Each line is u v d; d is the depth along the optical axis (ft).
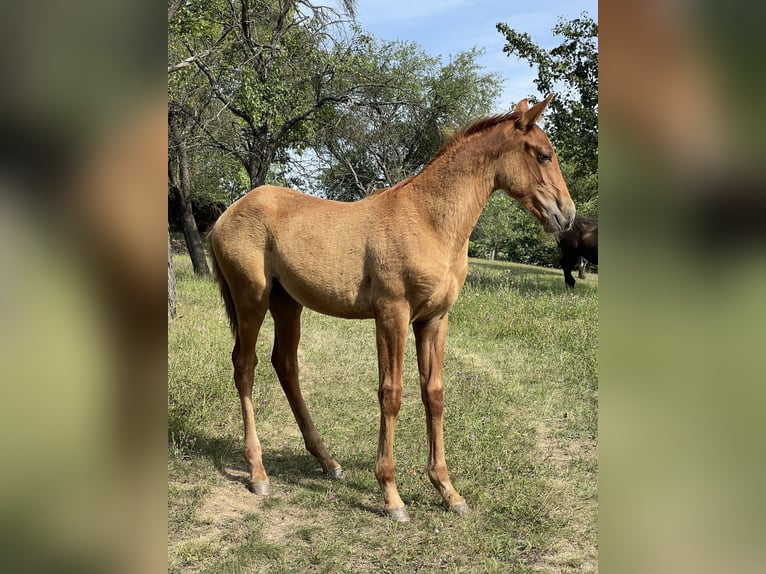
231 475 12.44
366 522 10.69
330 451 13.83
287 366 13.08
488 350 23.00
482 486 11.89
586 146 44.19
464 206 10.91
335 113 46.83
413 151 54.85
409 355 21.08
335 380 18.89
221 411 15.33
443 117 54.90
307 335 25.46
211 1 37.52
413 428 14.89
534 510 10.84
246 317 12.26
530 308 29.60
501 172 10.94
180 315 24.61
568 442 14.24
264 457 13.53
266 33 45.09
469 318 28.12
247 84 37.86
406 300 10.82
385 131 48.91
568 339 23.76
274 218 11.93
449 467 12.67
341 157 53.06
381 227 10.94
